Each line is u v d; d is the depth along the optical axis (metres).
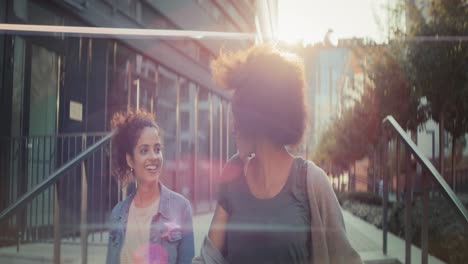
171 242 1.82
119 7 3.72
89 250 3.57
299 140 1.21
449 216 3.82
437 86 5.49
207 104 5.07
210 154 5.20
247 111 1.23
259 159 1.22
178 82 4.65
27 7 4.00
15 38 4.15
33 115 4.41
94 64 4.26
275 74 1.22
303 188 1.19
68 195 4.22
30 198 2.35
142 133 1.88
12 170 4.29
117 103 4.38
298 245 1.16
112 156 1.99
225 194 1.27
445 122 5.76
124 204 1.87
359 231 4.57
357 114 6.73
